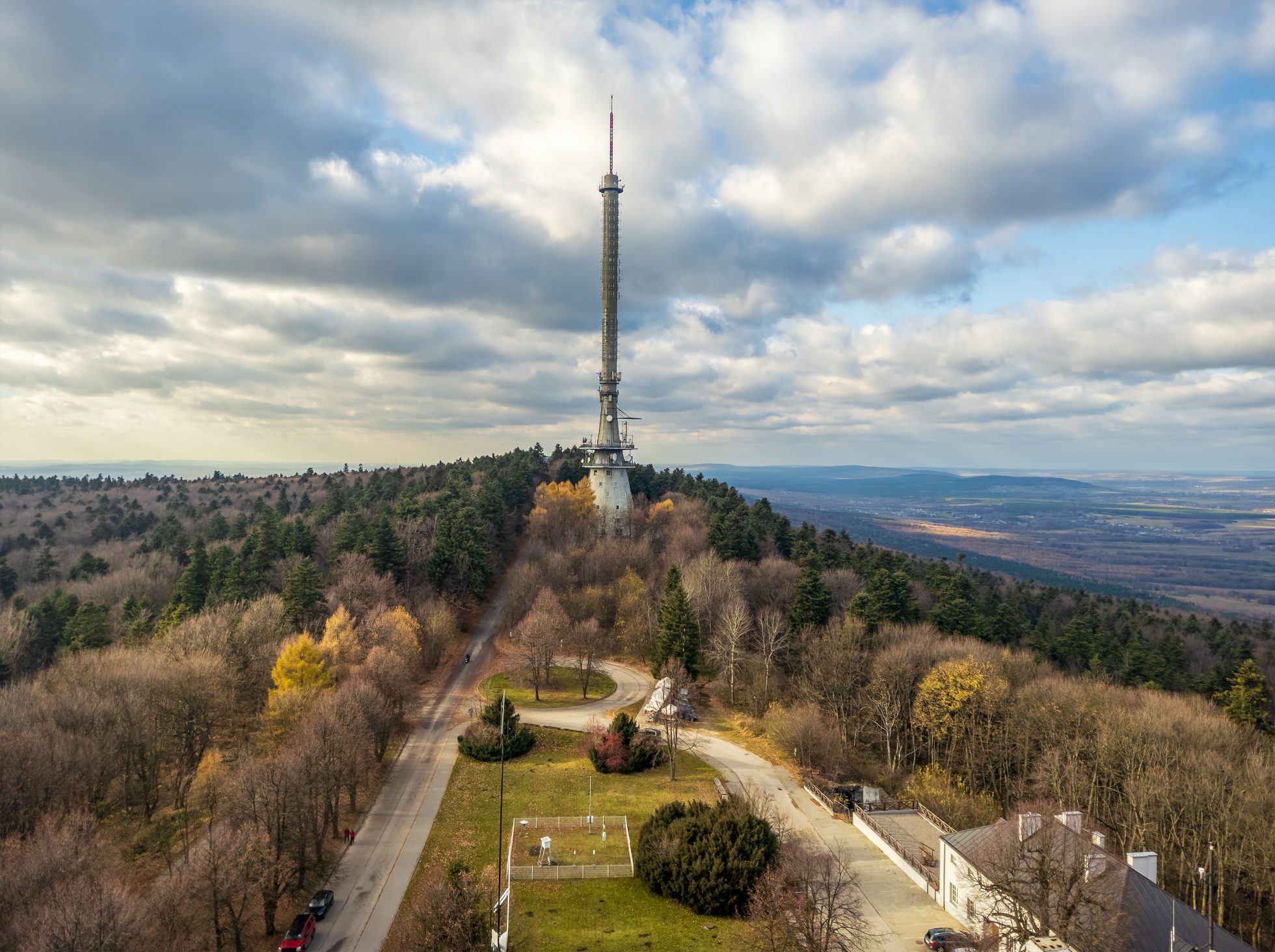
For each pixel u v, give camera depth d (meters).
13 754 66.50
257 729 94.38
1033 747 90.06
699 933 56.19
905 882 63.88
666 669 103.25
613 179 182.00
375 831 73.62
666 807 67.50
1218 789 72.50
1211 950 46.53
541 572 140.25
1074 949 47.06
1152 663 119.94
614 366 183.38
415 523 149.88
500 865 65.19
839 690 98.00
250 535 151.50
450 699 108.31
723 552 142.75
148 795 78.44
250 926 60.59
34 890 51.69
